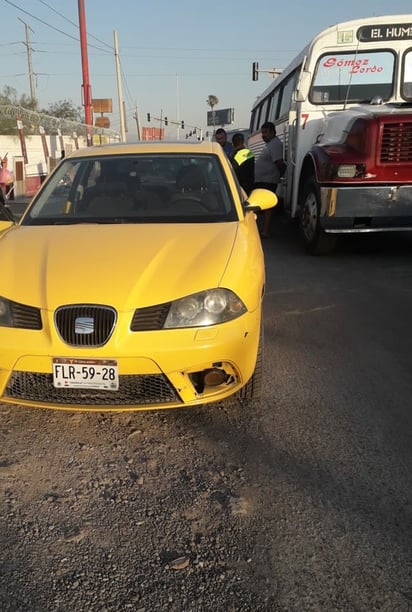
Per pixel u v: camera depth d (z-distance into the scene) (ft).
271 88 42.06
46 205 14.08
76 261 10.55
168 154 15.39
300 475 9.30
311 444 10.21
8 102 111.96
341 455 9.84
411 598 6.85
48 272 10.27
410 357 14.07
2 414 11.32
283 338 15.48
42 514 8.41
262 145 44.60
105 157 15.46
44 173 74.69
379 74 27.20
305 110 27.63
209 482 9.16
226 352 9.79
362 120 23.06
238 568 7.35
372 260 25.29
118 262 10.44
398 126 22.44
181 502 8.68
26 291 9.94
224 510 8.47
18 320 9.77
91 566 7.41
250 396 11.48
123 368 9.45
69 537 7.93
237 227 12.57
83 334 9.47
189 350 9.51
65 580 7.18
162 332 9.52
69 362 9.48
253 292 10.50
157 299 9.64
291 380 12.80
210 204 13.73
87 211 13.73
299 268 24.00
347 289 20.40
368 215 23.26
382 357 14.08
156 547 7.74
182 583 7.11
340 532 7.97
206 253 10.85
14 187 60.85
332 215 23.43
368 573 7.23
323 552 7.60
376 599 6.84
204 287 9.89
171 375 9.59
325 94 27.53
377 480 9.12
